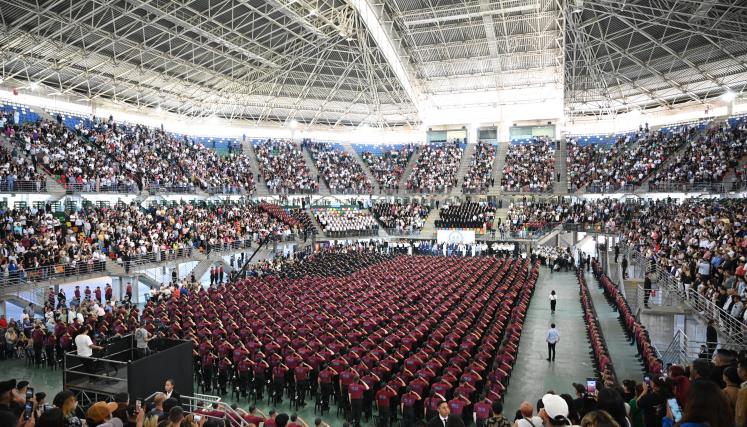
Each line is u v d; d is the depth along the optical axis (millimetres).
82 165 45406
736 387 7219
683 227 37344
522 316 30016
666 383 10109
